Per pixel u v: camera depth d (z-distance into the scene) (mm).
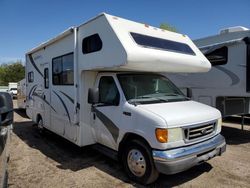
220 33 7789
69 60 6043
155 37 5062
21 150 6621
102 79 5340
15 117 12781
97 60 4910
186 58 5227
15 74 56156
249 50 6824
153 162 4102
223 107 7512
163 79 5590
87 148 6629
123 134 4578
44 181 4629
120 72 5129
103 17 4770
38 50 8188
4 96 2309
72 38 5852
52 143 7316
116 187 4328
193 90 8180
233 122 10242
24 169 5230
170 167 3836
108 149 5172
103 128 5160
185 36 6078
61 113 6547
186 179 4629
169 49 5070
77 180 4648
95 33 4984
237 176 4777
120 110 4672
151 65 4598
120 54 4328
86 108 5562
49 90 7324
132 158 4480
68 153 6293
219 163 5438
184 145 4094
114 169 5160
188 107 4645
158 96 5070
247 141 7344
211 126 4602
